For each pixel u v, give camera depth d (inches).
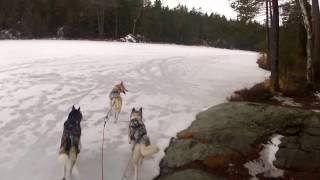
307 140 452.8
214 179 390.9
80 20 2691.9
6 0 2573.8
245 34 1338.6
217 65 1146.0
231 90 759.7
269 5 1048.8
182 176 394.3
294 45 936.3
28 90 703.1
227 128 484.4
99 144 474.0
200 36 3804.1
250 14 1187.9
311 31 745.6
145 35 3031.5
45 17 2642.7
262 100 681.0
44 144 471.2
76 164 423.5
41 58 1114.1
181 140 466.0
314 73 743.1
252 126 490.3
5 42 1625.2
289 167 419.8
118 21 2883.9
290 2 1049.5
